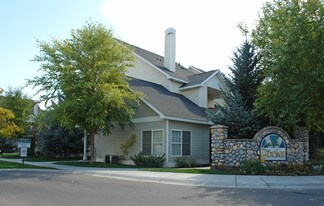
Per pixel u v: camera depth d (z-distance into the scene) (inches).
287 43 500.1
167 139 736.3
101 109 669.9
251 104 712.4
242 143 590.6
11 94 1280.8
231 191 382.6
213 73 1013.8
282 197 340.5
